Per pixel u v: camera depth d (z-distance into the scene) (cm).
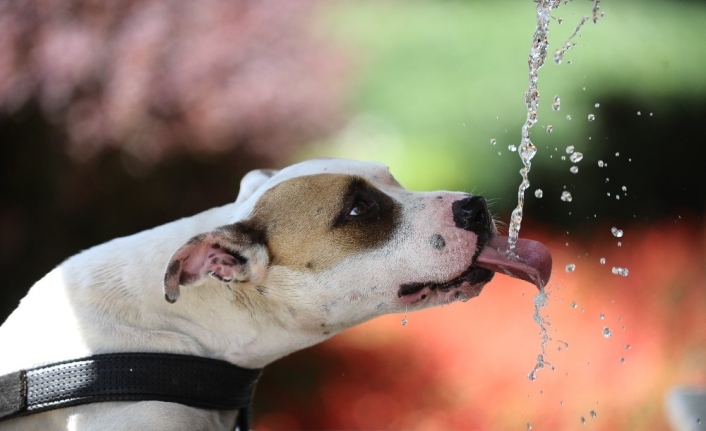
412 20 1717
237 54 859
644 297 845
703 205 1229
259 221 427
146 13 802
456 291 430
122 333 412
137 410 394
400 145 1355
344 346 802
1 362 412
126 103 793
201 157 882
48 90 777
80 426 392
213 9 850
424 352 780
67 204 851
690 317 802
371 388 767
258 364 443
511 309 827
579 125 1291
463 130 1375
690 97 1295
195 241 400
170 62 812
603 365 729
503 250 423
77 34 779
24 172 845
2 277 840
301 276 424
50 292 433
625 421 690
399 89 1470
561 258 994
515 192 1255
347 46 1304
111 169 852
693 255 916
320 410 758
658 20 1602
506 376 738
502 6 1795
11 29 768
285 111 899
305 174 437
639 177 1255
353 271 423
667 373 712
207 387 415
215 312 428
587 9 1595
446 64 1533
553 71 1395
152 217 901
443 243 420
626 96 1299
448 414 722
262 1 888
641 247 973
